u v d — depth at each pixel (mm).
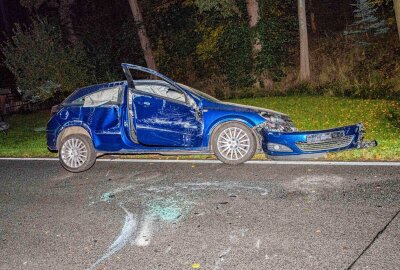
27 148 11547
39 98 22562
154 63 22391
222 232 4758
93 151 8219
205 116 7719
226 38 19703
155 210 5633
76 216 5645
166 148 7961
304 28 17594
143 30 22000
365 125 10727
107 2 25438
